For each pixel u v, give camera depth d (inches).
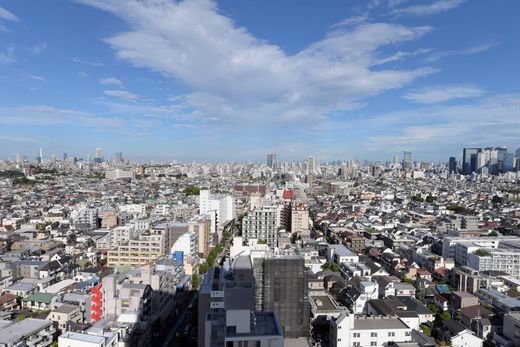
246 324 2682.1
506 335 4746.6
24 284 6092.5
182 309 6028.5
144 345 4379.9
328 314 5398.6
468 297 5625.0
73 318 5059.1
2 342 3865.7
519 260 7628.0
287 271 4667.8
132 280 5123.0
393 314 5054.1
